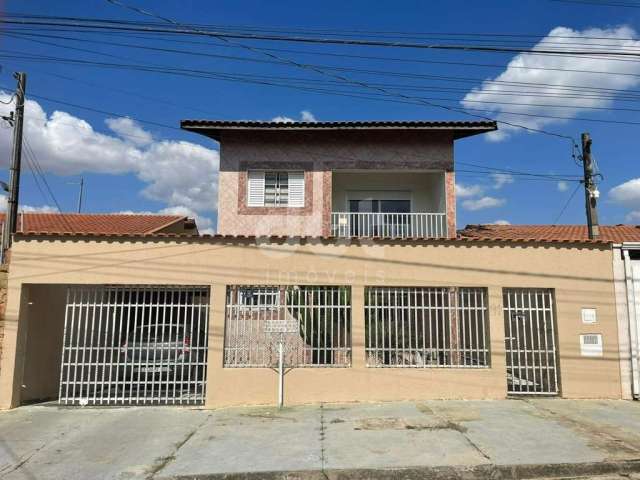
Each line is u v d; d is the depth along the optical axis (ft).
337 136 48.52
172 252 29.71
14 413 27.50
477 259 30.30
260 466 19.26
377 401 29.04
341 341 30.04
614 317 30.40
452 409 27.07
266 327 29.84
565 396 29.53
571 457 19.63
